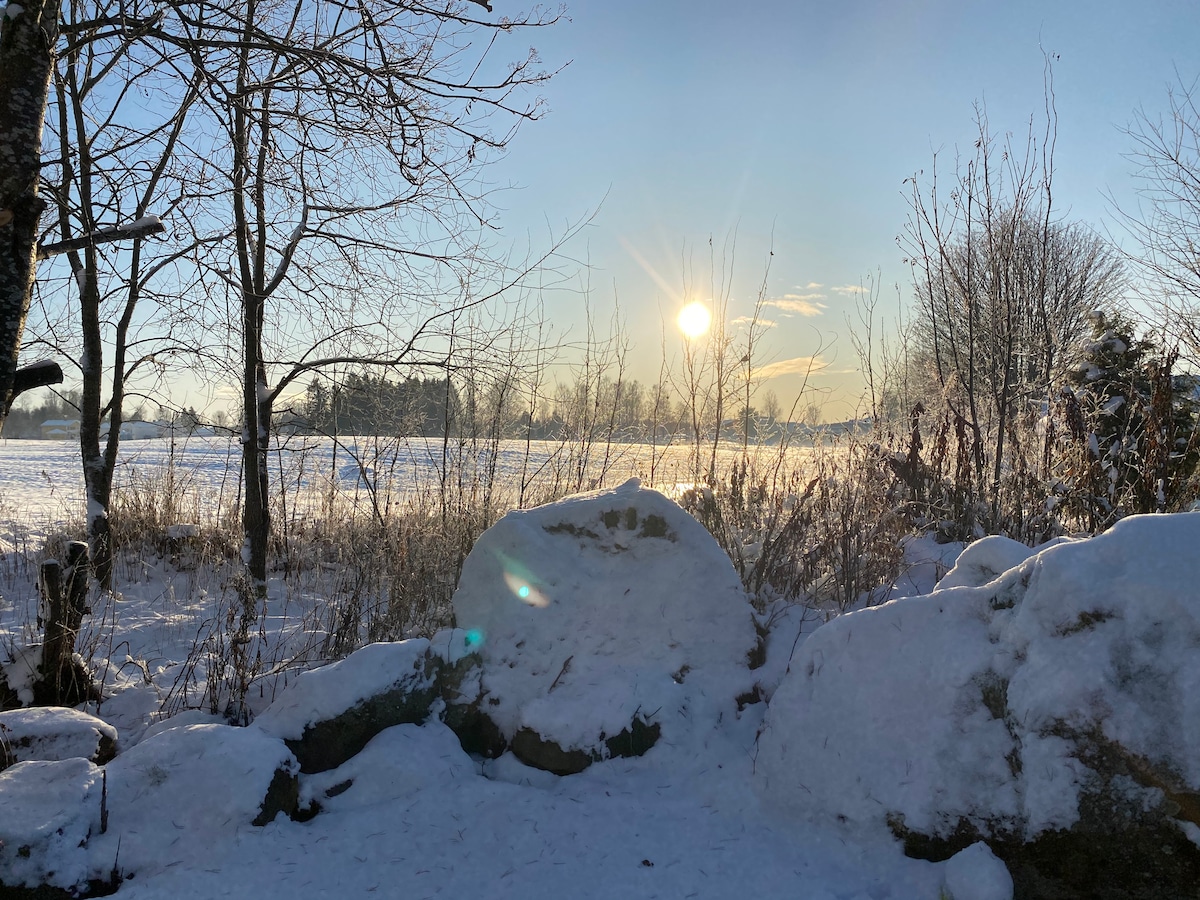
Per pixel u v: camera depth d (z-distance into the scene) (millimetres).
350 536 7672
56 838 3057
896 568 5918
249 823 3369
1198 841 2764
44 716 3879
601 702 4152
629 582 4848
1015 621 3377
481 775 4070
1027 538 6227
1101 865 2926
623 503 5039
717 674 4527
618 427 8305
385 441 7926
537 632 4699
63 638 4516
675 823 3549
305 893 3025
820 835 3430
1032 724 3115
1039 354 8305
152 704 4633
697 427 7789
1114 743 2932
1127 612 3102
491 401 7988
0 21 3621
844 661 3771
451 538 7023
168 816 3359
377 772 3816
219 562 7762
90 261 6824
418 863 3238
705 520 6324
